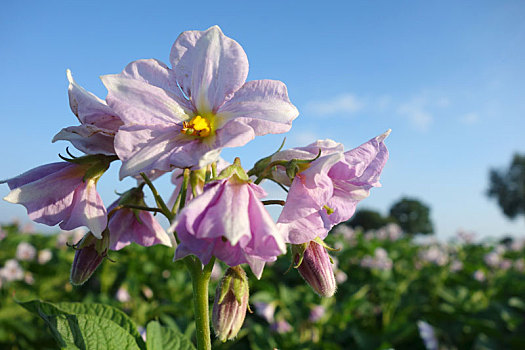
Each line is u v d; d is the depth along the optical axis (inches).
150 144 2.8
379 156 3.1
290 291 12.7
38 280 14.4
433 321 12.7
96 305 3.6
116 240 3.6
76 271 3.3
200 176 3.1
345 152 3.1
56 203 3.0
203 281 3.2
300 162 2.9
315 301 11.9
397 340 10.7
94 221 3.0
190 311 10.6
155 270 15.4
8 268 12.6
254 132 2.8
